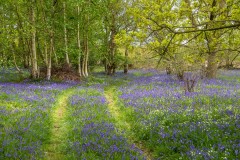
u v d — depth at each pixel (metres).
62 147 8.72
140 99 16.11
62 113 13.75
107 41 35.03
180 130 9.42
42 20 25.67
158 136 9.33
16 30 24.77
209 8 9.41
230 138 8.28
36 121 10.77
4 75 29.48
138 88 21.67
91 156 7.55
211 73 27.52
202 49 9.62
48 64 27.22
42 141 9.13
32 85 21.95
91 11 26.69
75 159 7.43
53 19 25.64
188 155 7.40
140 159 7.51
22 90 18.67
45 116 11.87
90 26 29.44
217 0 9.17
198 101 14.66
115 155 7.64
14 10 24.56
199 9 9.70
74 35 31.98
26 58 37.91
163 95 17.19
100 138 9.09
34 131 9.48
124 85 24.59
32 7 24.45
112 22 33.41
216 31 9.09
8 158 7.18
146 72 43.12
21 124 10.12
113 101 17.53
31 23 24.59
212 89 19.22
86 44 31.64
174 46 9.40
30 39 27.19
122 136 9.48
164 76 31.81
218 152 7.30
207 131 9.01
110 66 38.12
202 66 16.97
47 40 29.17
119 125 11.46
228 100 14.54
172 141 8.70
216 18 9.22
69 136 9.60
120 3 32.22
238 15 8.30
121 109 14.42
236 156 6.94
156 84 24.11
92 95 18.64
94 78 30.55
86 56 31.97
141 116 12.14
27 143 8.31
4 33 24.28
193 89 18.12
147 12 9.41
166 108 13.14
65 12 28.14
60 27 28.28
